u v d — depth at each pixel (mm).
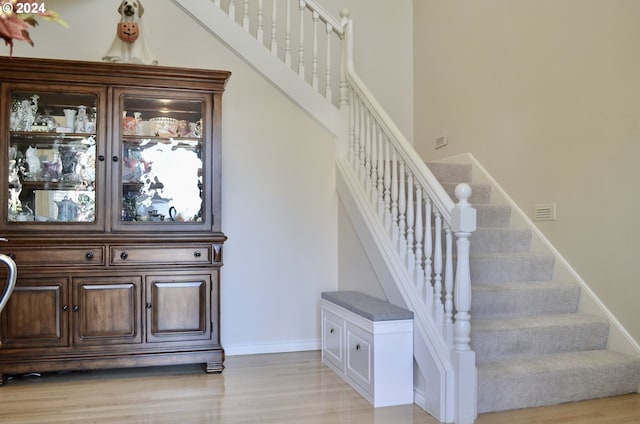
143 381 3076
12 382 3049
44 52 3543
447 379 2432
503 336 2795
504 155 3928
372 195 3434
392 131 3137
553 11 3449
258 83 3854
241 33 3824
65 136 3145
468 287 2428
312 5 3965
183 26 3766
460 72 4492
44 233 3027
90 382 3057
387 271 3098
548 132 3490
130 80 3189
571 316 3086
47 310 3002
